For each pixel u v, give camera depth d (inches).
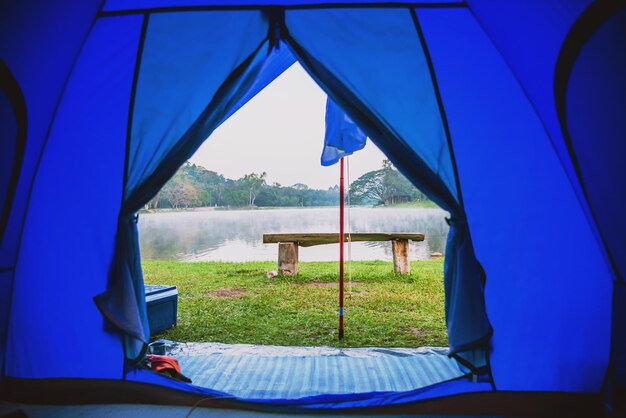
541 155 112.0
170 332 184.9
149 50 115.0
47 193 116.0
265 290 266.2
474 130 113.3
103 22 111.7
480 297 109.1
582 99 100.4
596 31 94.8
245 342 171.9
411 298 240.5
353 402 112.3
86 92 115.4
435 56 113.8
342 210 175.3
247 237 560.1
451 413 110.1
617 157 96.2
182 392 115.1
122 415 108.7
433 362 145.7
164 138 116.0
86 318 115.7
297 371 138.6
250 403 112.3
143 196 115.1
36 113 112.2
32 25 103.1
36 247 116.0
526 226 111.7
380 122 114.0
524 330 111.0
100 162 115.7
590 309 109.7
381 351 156.0
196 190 1096.8
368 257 443.5
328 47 115.3
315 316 207.6
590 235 110.3
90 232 116.1
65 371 116.0
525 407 109.3
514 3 101.6
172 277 312.8
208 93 116.5
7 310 116.0
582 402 108.1
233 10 113.3
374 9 112.8
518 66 109.7
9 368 116.3
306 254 470.9
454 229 113.9
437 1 110.1
